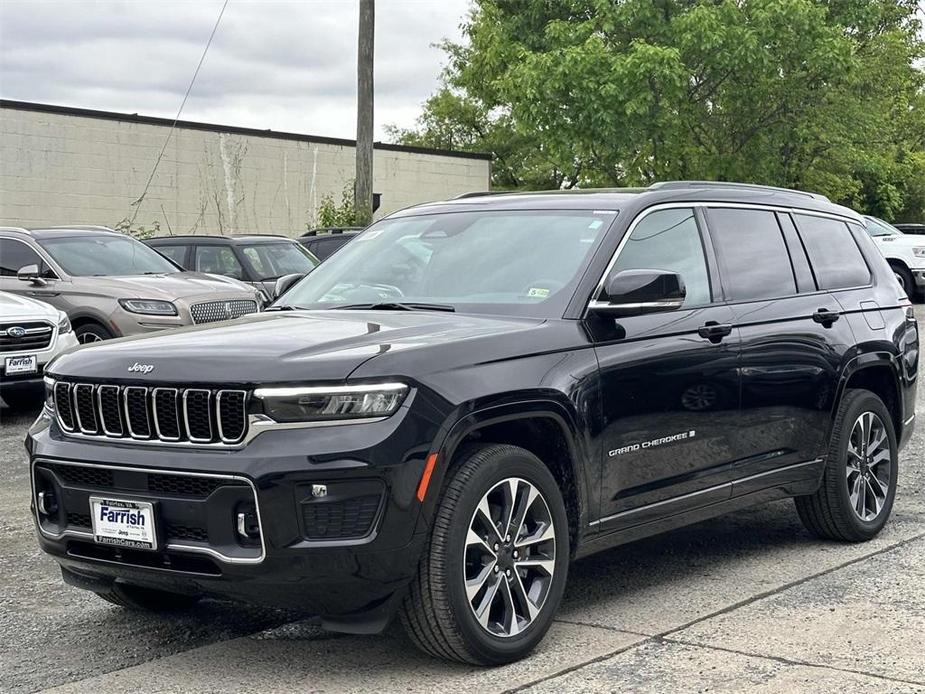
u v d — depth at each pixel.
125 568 4.57
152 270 14.53
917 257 27.34
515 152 56.94
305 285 6.14
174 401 4.46
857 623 5.14
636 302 5.12
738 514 7.55
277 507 4.22
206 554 4.34
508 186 57.78
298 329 4.94
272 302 6.09
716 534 7.00
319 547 4.22
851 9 30.34
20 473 9.03
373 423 4.30
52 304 13.36
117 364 4.66
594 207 5.77
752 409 5.96
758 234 6.45
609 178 29.83
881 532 6.99
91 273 13.80
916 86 45.09
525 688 4.39
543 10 30.80
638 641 4.93
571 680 4.47
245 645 5.03
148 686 4.54
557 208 5.86
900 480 8.48
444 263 5.75
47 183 27.73
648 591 5.75
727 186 6.45
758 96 29.27
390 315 5.29
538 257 5.54
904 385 7.20
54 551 4.80
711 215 6.16
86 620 5.45
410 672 4.61
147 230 29.45
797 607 5.41
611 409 5.14
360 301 5.71
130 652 4.98
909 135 46.62
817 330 6.46
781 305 6.32
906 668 4.55
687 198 6.05
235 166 31.06
